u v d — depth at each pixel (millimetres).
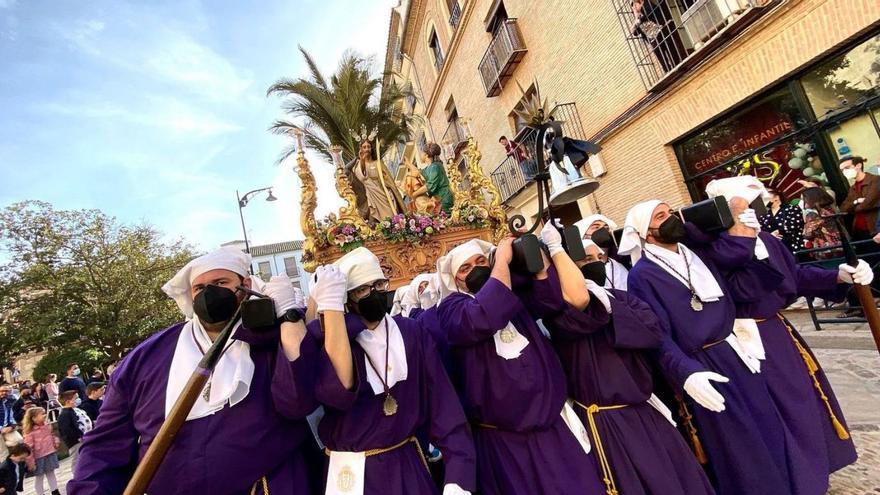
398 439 1868
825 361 4223
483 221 5824
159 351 1792
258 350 1804
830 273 2754
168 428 1382
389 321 2039
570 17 9406
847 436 2498
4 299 17516
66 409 6891
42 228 18234
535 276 2064
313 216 5125
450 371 2369
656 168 7910
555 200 1853
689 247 2680
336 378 1679
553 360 2105
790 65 5641
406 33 18859
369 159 6297
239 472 1604
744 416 2248
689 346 2387
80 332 17953
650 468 1951
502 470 2012
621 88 8391
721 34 6086
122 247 18984
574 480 1913
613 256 3201
